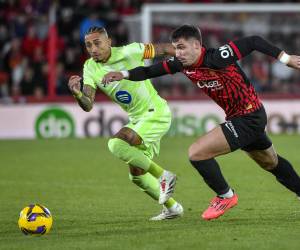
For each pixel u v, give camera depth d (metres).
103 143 49.22
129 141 22.72
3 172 36.44
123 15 62.28
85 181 33.16
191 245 18.53
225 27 59.12
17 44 57.00
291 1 64.50
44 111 52.91
